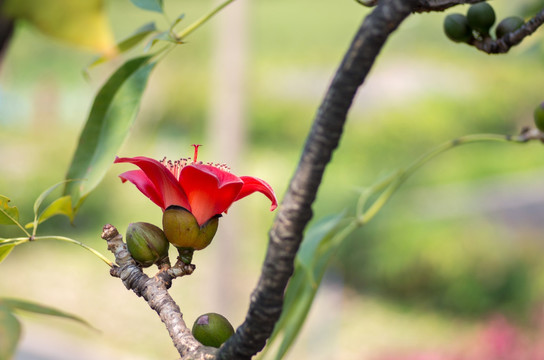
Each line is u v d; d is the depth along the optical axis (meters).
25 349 8.43
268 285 0.65
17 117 15.73
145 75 1.20
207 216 1.02
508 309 9.09
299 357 8.52
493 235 9.64
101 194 12.25
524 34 1.24
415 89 16.55
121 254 1.00
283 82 18.91
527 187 10.94
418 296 9.80
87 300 9.77
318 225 1.49
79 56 17.91
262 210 11.67
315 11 24.38
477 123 15.10
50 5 1.32
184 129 16.38
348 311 9.57
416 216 10.18
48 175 12.33
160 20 19.77
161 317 0.95
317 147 0.61
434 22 19.38
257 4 24.52
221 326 0.94
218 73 8.09
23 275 10.40
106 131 1.19
